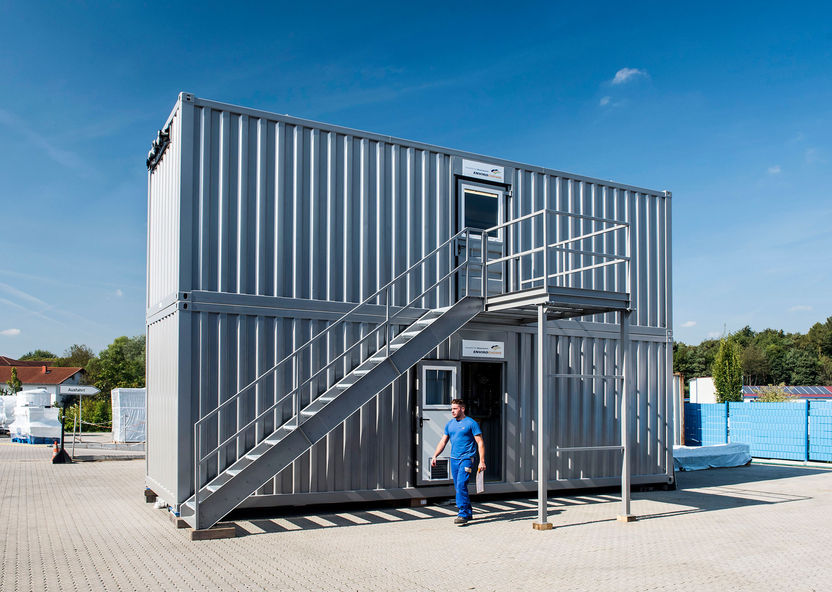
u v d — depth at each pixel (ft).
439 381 37.68
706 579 22.58
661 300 46.55
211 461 30.73
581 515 34.71
